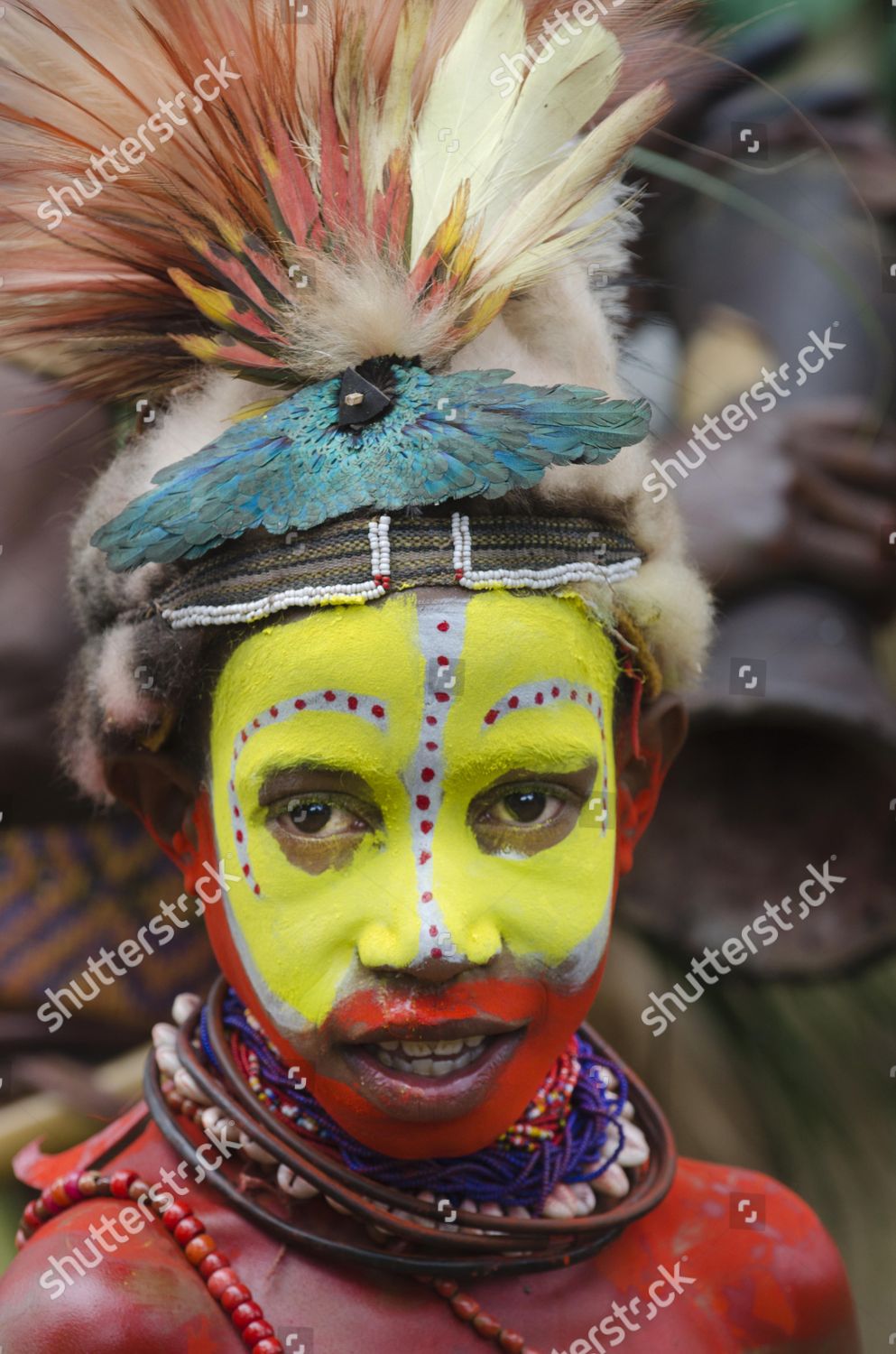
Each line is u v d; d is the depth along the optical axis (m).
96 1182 3.39
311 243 3.31
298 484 3.12
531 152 3.48
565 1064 3.63
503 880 3.18
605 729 3.37
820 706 4.67
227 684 3.24
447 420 3.14
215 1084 3.40
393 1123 3.21
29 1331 3.20
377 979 3.11
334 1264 3.36
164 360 3.56
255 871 3.21
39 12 3.39
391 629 3.08
